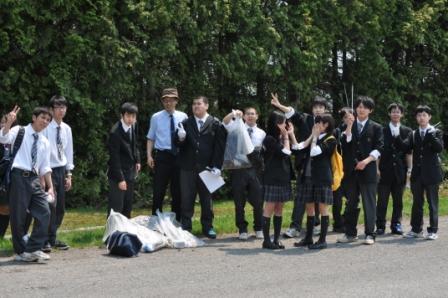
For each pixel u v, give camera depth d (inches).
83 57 549.0
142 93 600.7
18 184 350.6
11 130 357.7
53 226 386.6
